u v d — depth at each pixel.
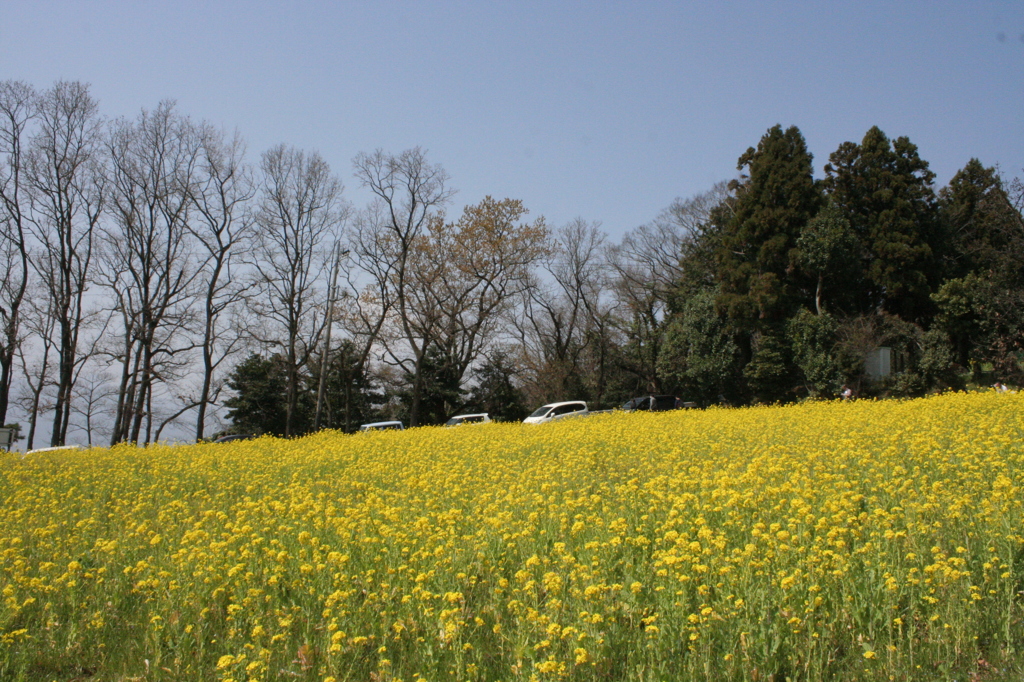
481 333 41.78
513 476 10.77
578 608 4.92
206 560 6.19
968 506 6.46
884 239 33.56
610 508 7.93
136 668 5.12
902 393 29.48
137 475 12.92
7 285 31.80
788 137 37.06
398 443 16.86
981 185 40.84
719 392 36.84
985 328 28.77
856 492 7.36
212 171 32.91
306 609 5.43
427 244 37.81
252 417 45.62
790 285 34.50
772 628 4.60
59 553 7.36
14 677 5.01
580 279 46.00
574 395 45.31
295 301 36.44
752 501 6.96
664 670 4.41
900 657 4.50
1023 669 4.42
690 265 43.91
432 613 5.11
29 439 34.97
